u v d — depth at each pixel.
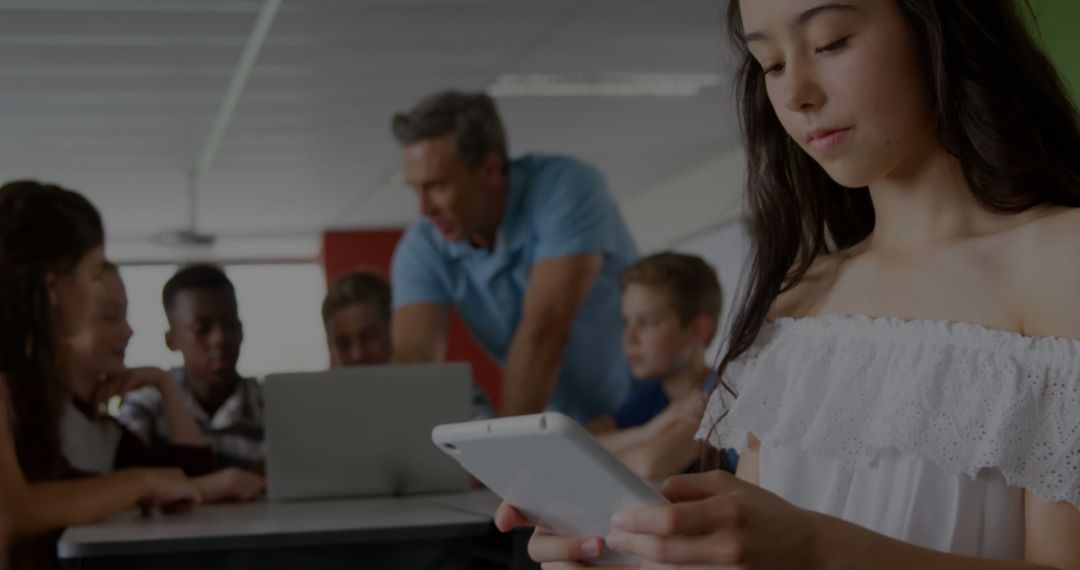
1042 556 0.95
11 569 2.76
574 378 5.01
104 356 3.62
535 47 6.31
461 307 5.28
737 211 7.33
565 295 4.91
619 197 11.64
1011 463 0.95
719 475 0.97
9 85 6.52
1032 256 0.98
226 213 11.23
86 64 6.17
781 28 1.01
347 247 12.66
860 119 1.00
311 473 3.28
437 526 2.56
